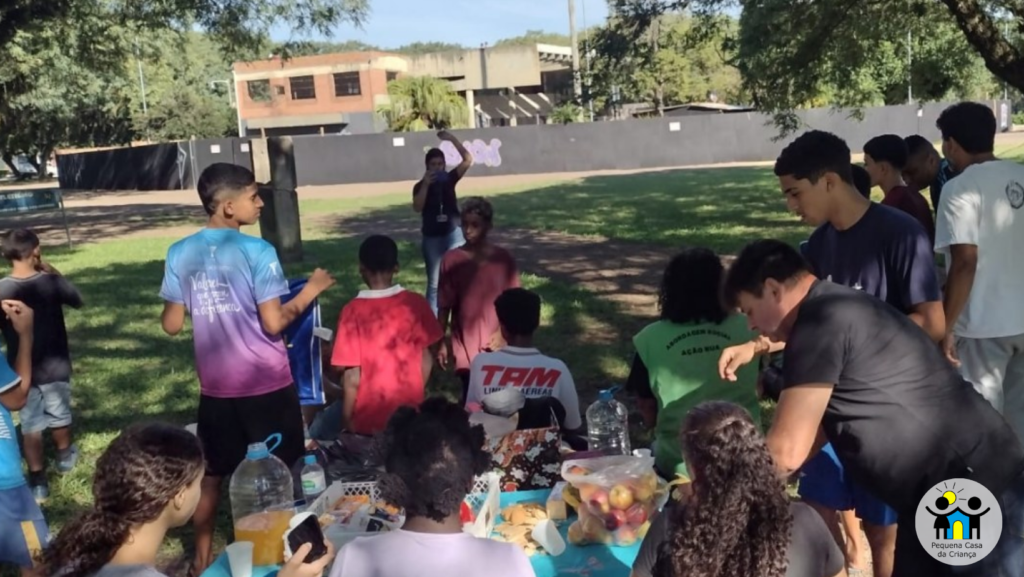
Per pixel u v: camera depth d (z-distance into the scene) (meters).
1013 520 2.59
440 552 2.26
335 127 65.19
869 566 4.23
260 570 2.87
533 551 2.90
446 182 9.41
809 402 2.53
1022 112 58.75
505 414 3.79
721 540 2.14
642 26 13.13
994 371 3.96
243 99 65.62
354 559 2.27
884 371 2.52
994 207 3.80
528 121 64.00
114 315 10.88
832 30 12.12
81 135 54.12
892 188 4.45
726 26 13.23
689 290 3.50
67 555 2.29
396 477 2.30
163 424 2.51
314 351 5.17
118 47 22.28
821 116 38.69
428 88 44.53
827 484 3.59
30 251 5.63
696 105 46.62
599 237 16.41
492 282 5.82
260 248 4.12
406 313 4.55
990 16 11.14
